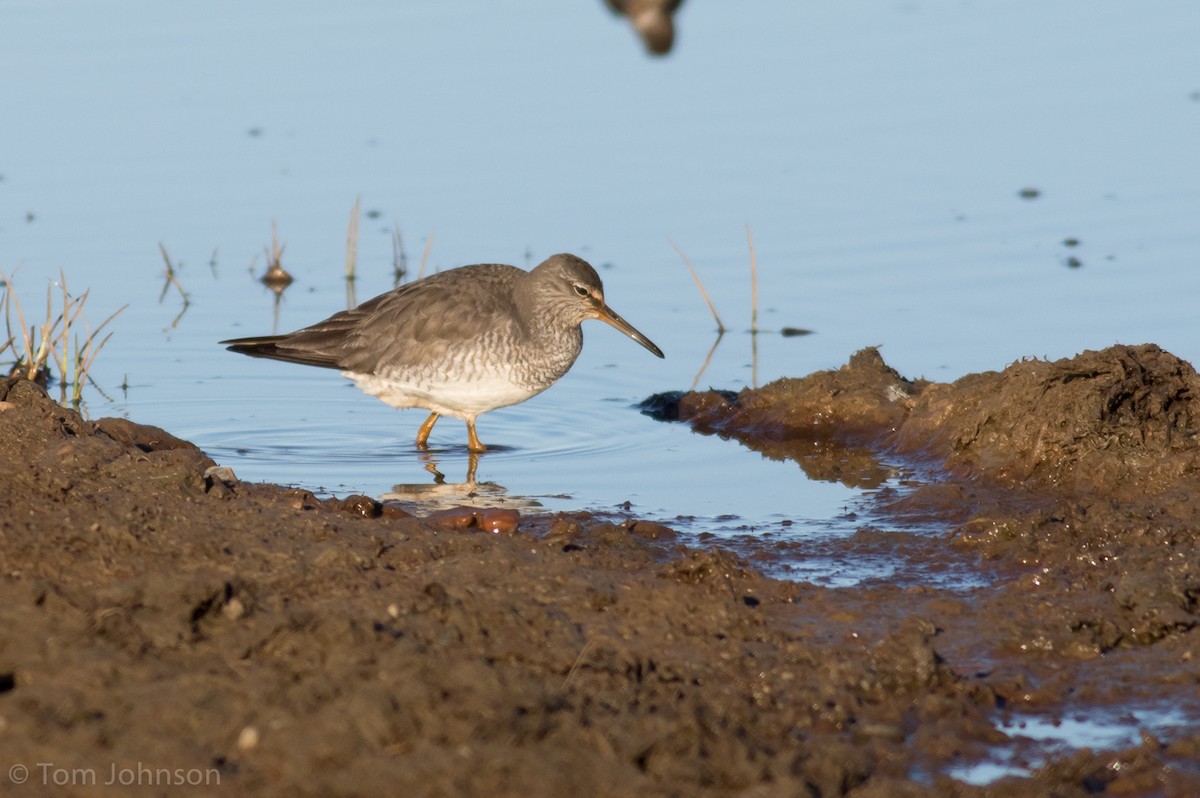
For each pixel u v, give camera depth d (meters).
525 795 8.18
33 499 12.02
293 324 20.19
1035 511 13.53
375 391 16.98
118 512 11.93
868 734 9.45
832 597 11.77
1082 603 11.49
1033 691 10.11
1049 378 15.14
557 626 10.45
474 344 16.36
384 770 8.21
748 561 12.85
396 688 8.91
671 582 11.67
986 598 11.76
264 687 8.97
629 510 14.44
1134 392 14.75
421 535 12.55
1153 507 13.24
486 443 17.05
